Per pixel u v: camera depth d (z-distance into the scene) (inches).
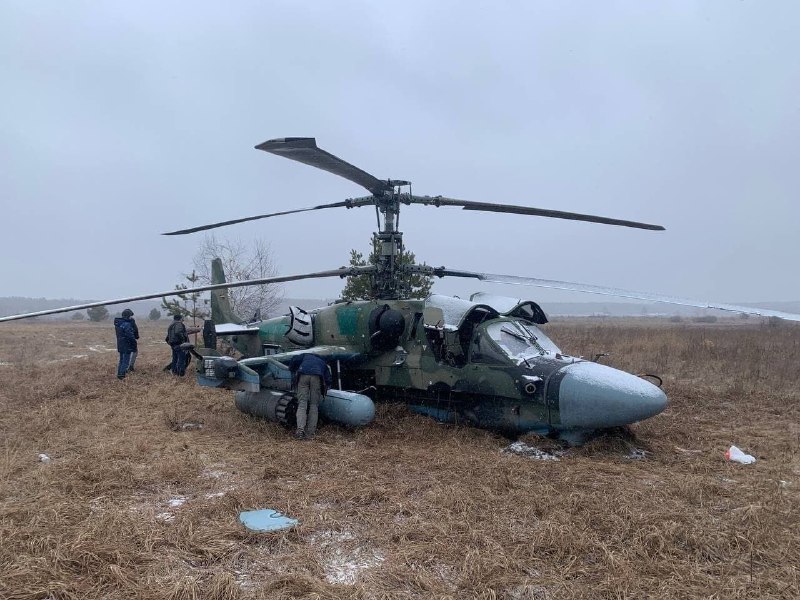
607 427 274.1
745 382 489.1
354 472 242.2
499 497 208.2
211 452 275.9
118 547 163.0
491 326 312.0
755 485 229.5
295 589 144.8
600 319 3572.8
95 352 804.0
